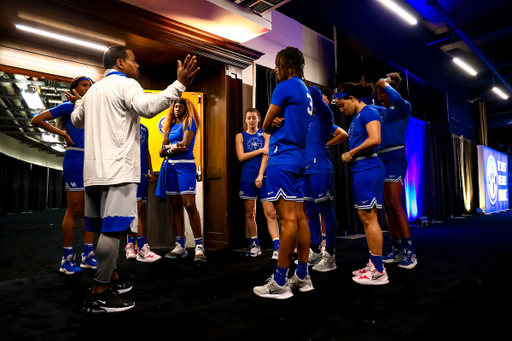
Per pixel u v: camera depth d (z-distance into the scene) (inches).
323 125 93.9
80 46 129.2
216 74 151.4
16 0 98.2
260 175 116.5
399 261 105.8
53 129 87.6
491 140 679.1
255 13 134.9
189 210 110.8
